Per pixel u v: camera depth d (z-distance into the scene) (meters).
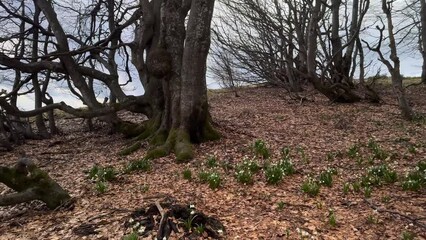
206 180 8.53
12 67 14.94
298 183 8.30
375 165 9.22
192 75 12.05
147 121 15.37
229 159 10.51
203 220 6.02
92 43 19.69
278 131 14.08
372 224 6.02
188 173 8.86
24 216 7.46
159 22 14.71
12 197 7.20
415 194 7.23
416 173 7.82
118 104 14.78
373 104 19.47
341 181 8.27
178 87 12.55
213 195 7.68
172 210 6.24
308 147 11.37
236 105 22.84
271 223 6.17
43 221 6.98
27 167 7.59
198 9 11.64
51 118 21.00
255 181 8.49
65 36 16.38
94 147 15.28
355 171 8.95
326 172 8.46
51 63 15.83
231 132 13.90
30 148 17.11
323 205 6.95
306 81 29.05
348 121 15.26
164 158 11.18
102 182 8.78
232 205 7.11
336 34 23.55
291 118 16.77
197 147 12.02
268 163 9.46
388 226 5.94
